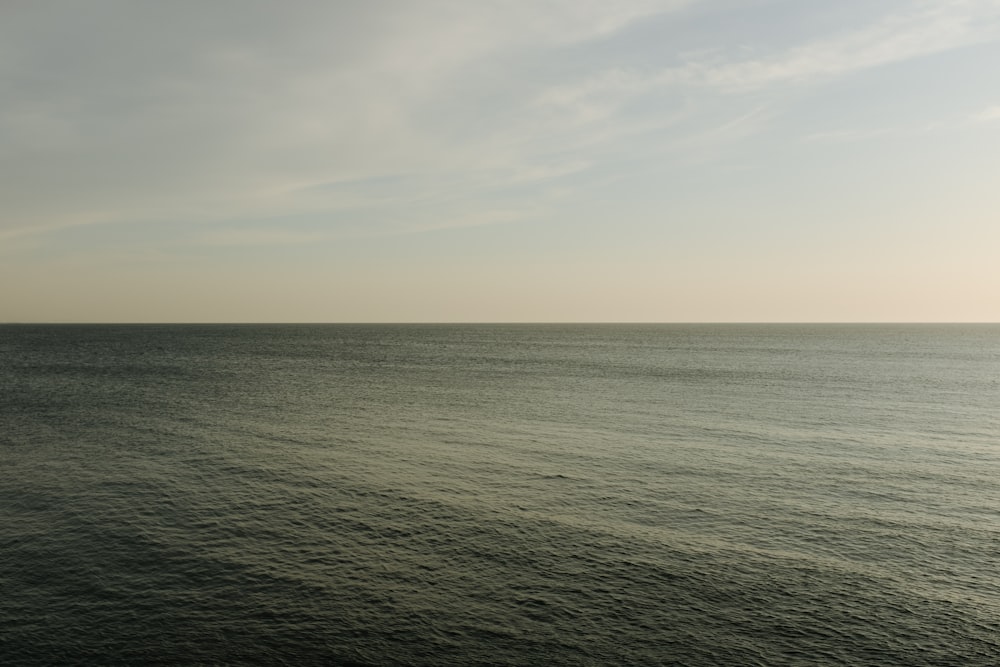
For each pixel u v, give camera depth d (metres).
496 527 22.52
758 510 24.66
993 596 17.36
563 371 92.25
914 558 19.95
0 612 16.09
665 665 13.93
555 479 29.14
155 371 88.44
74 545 20.70
